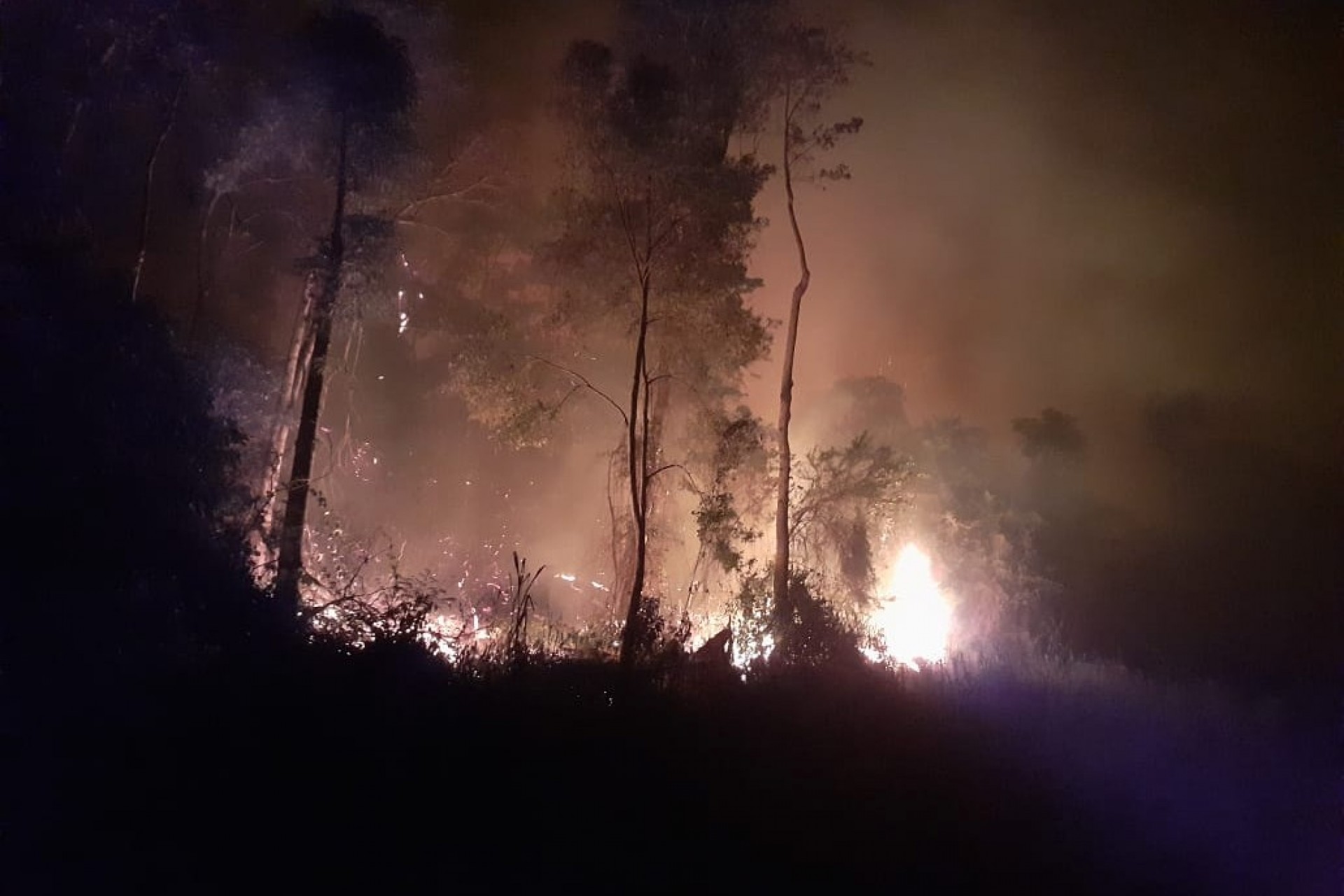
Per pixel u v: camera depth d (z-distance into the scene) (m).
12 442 10.11
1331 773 10.38
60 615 9.88
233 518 13.23
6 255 11.13
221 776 7.57
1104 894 7.32
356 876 6.59
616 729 9.10
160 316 12.68
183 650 10.31
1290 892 7.61
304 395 14.74
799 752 9.20
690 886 6.81
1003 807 8.58
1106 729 11.16
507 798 7.63
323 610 12.78
